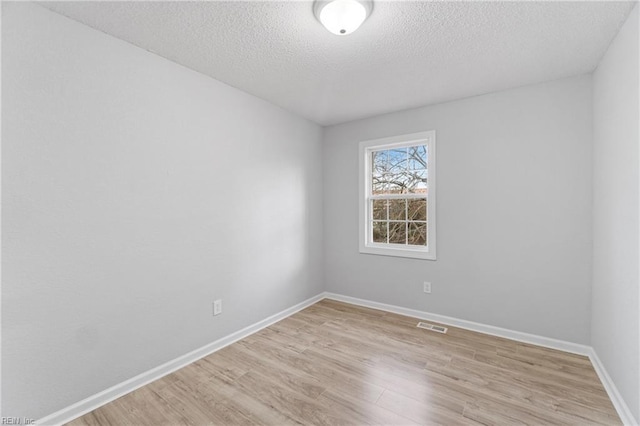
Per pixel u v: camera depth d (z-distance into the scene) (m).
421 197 3.21
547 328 2.53
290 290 3.32
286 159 3.26
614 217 1.85
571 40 1.88
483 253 2.80
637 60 1.51
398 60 2.15
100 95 1.79
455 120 2.93
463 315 2.92
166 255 2.15
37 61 1.55
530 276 2.59
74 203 1.69
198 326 2.37
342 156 3.71
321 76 2.42
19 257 1.51
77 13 1.62
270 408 1.76
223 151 2.56
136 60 1.96
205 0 1.52
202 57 2.12
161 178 2.11
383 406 1.76
